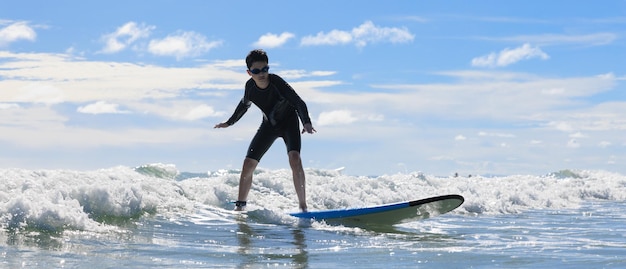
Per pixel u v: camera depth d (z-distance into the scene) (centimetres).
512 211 912
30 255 402
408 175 1149
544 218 827
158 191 676
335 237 559
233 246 491
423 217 663
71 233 484
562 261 443
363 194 894
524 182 1311
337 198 834
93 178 650
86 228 506
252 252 467
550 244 538
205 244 495
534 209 977
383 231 615
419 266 423
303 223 627
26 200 488
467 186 1121
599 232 651
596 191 1320
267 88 673
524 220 791
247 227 589
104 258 412
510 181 1309
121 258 416
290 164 680
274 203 765
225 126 726
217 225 588
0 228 460
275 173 937
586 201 1213
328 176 1022
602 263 436
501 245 529
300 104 664
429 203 641
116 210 562
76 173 649
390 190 961
